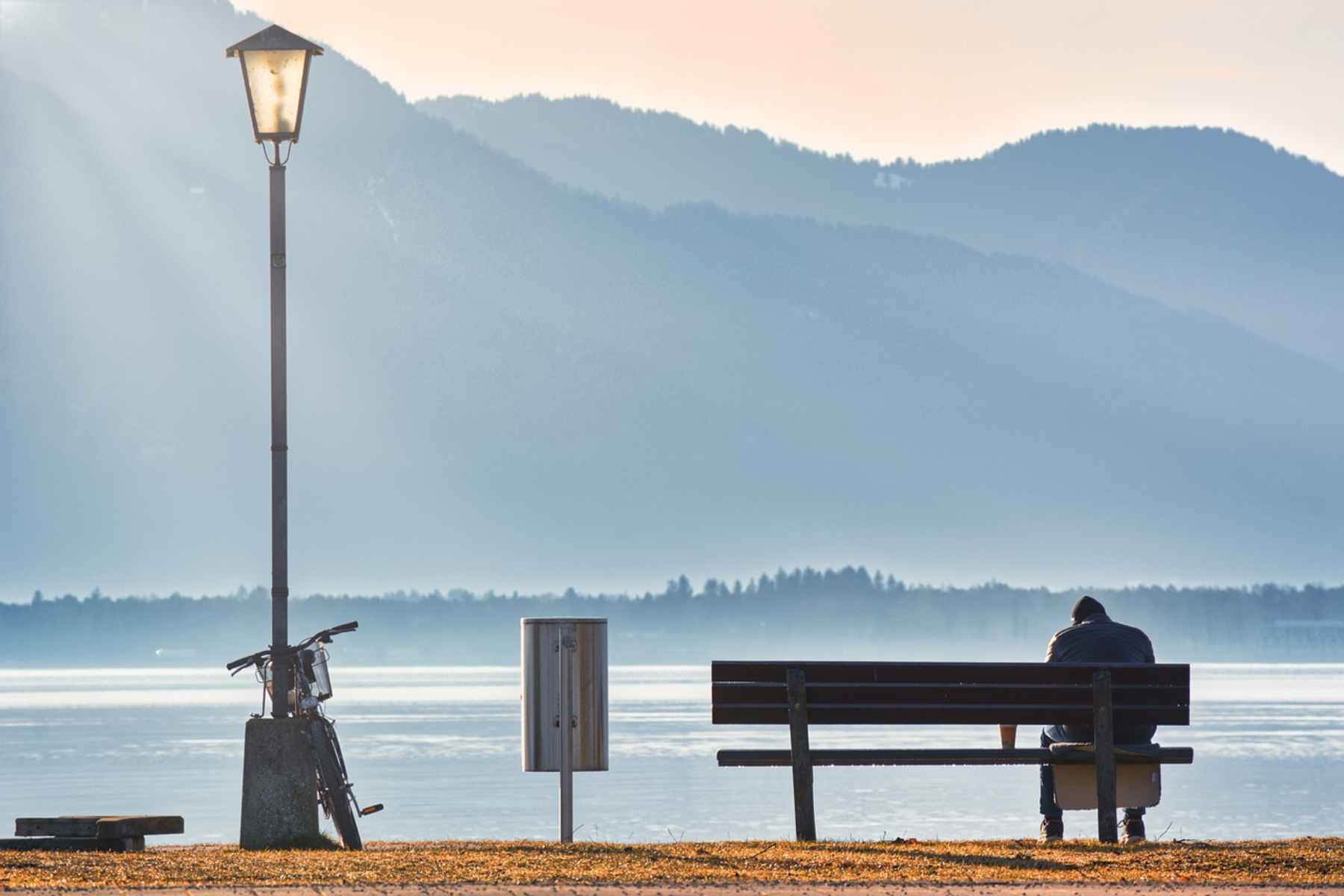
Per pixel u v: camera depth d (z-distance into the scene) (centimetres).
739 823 6241
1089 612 3269
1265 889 2211
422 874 2417
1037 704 2931
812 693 2916
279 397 3078
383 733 12950
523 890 2191
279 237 3095
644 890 2189
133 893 2181
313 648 3122
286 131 3089
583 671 3203
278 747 2988
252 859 2612
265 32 3100
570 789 3191
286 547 3072
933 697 2928
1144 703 2944
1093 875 2377
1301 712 16875
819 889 2198
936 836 5562
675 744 11638
